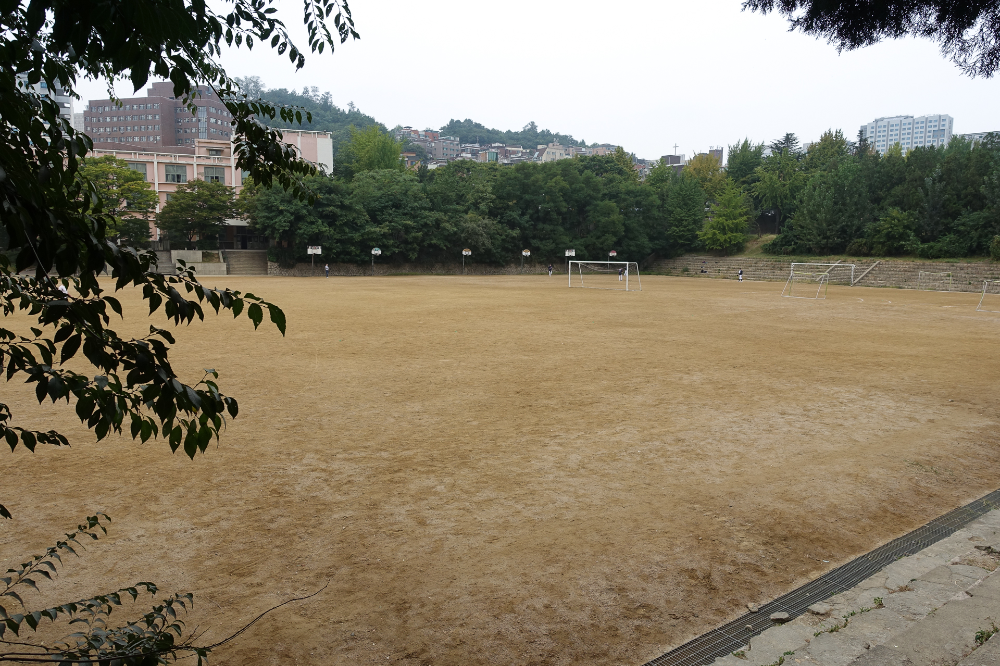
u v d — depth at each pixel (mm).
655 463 8516
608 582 5348
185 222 66125
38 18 1630
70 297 2059
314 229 65438
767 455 8938
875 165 74000
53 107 2240
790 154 103250
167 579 5262
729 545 6098
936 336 22203
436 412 11094
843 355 17891
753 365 16094
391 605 4926
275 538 6105
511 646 4418
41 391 1983
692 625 4730
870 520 6766
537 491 7449
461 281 59812
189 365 14898
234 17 2658
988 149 64625
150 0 1665
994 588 4781
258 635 4465
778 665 3939
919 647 3826
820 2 4711
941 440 9844
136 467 8055
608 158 111188
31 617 2297
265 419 10477
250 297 2303
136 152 71000
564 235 83500
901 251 67938
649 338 20766
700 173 110375
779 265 74125
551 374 14547
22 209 1699
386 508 6898
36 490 7230
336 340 19297
